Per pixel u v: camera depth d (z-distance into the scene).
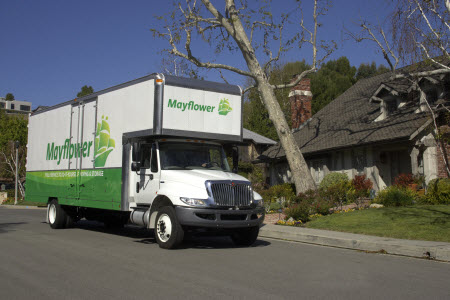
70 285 6.55
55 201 14.98
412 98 21.59
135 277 7.08
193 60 19.09
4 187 53.22
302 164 20.56
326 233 12.38
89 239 12.05
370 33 17.84
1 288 6.39
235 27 19.77
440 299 5.90
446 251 9.06
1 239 11.92
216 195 9.93
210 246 10.99
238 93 12.10
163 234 10.30
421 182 18.22
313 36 20.27
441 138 17.70
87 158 13.15
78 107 13.91
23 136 40.03
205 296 5.93
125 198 11.40
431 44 15.55
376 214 14.45
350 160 23.47
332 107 30.11
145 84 11.05
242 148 35.19
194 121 11.21
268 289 6.34
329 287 6.51
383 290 6.36
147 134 10.80
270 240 12.68
